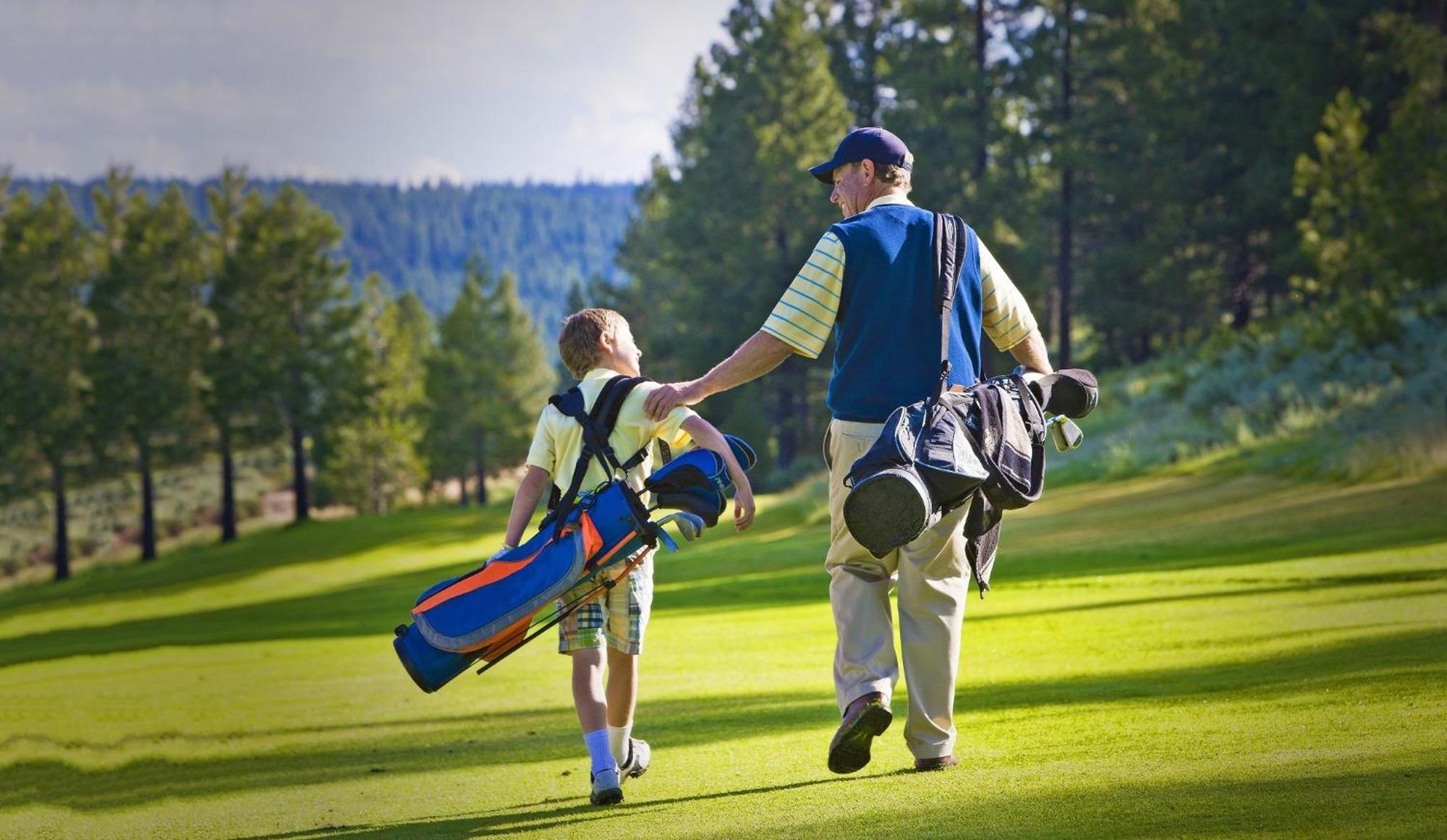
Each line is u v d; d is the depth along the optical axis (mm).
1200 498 23578
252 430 76438
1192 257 61750
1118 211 64500
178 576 56250
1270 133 51406
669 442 5074
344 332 83062
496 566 4676
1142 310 61438
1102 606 11430
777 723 6781
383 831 4547
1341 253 35969
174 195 80500
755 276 68062
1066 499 27656
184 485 105250
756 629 13258
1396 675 5730
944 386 4660
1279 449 26562
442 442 102812
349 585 42750
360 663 13828
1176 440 31953
